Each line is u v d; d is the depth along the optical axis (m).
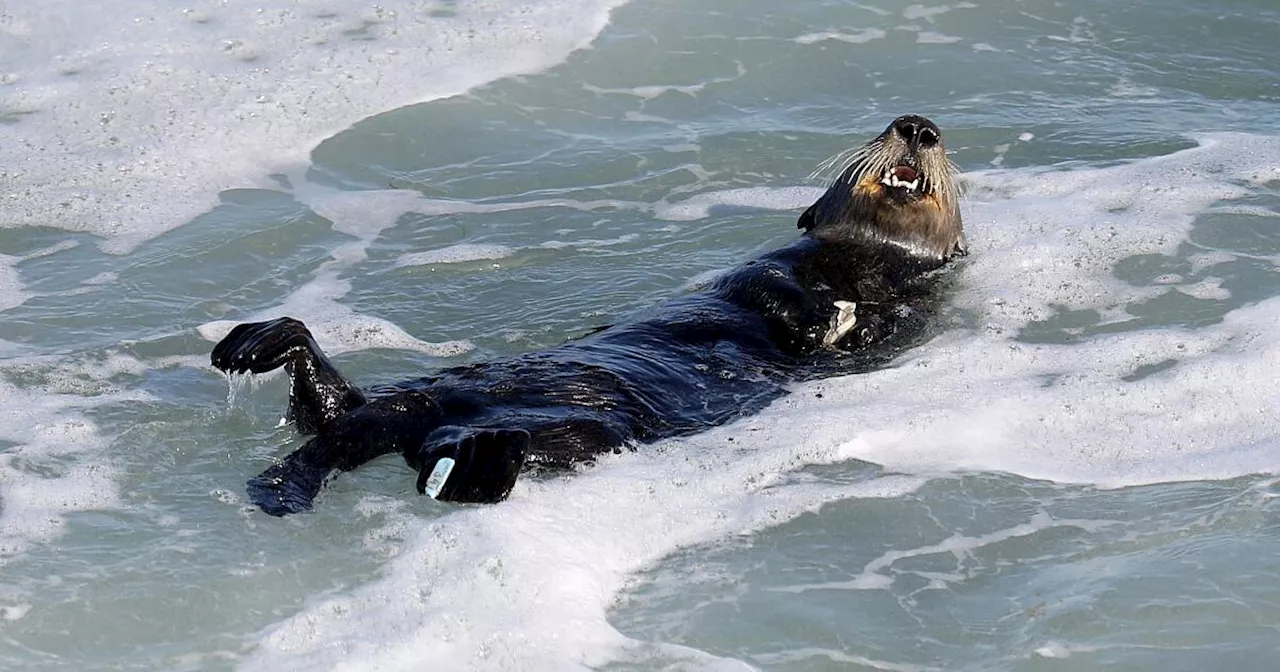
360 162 27.19
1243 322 21.02
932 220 22.11
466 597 14.84
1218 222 24.14
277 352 16.50
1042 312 21.58
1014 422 18.64
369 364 20.16
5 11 31.19
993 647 14.40
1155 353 20.28
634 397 18.20
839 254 21.81
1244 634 14.45
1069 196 25.36
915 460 17.88
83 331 20.86
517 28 32.00
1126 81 30.64
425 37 31.47
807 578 15.56
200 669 13.95
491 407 17.42
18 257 23.33
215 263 23.28
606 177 26.75
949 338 20.83
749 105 29.69
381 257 23.66
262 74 29.69
